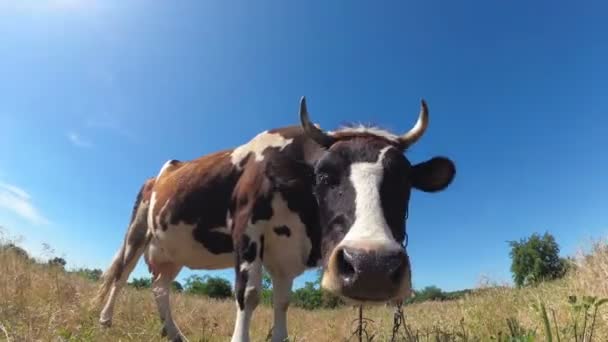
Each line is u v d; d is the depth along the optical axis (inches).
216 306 124.5
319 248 46.3
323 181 39.4
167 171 67.0
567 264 70.7
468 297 72.9
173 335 61.0
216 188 53.0
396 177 38.4
